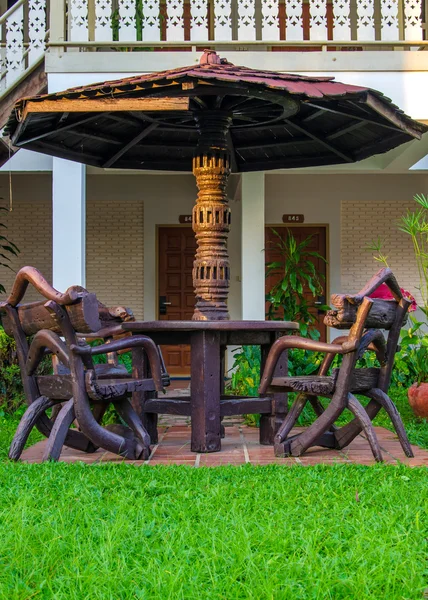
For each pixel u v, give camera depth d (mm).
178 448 5367
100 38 8633
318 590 2318
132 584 2412
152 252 12602
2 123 8781
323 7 8664
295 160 7145
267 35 8758
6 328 4883
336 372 4727
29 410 4789
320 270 12648
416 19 9234
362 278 12602
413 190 12609
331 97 4691
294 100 4879
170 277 12812
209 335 5152
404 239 12594
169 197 12648
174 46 8617
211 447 5133
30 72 8766
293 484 3678
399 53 8688
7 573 2502
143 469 4160
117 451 4719
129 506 3271
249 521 3029
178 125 6172
